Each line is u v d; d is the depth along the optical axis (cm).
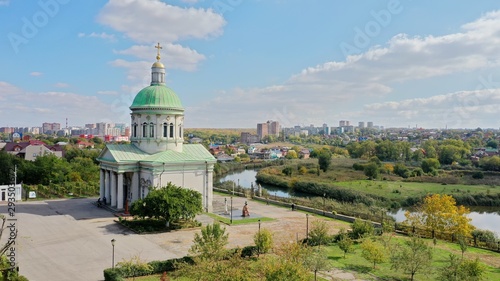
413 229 5472
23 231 5319
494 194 10869
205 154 7225
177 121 7206
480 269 3512
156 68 7319
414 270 3631
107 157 6981
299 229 5675
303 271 2923
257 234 4509
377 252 4047
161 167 6412
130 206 6112
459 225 5203
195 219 6084
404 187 12194
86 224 5759
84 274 3772
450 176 13975
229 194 9100
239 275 2788
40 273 3791
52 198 7988
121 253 4422
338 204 8050
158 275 3769
